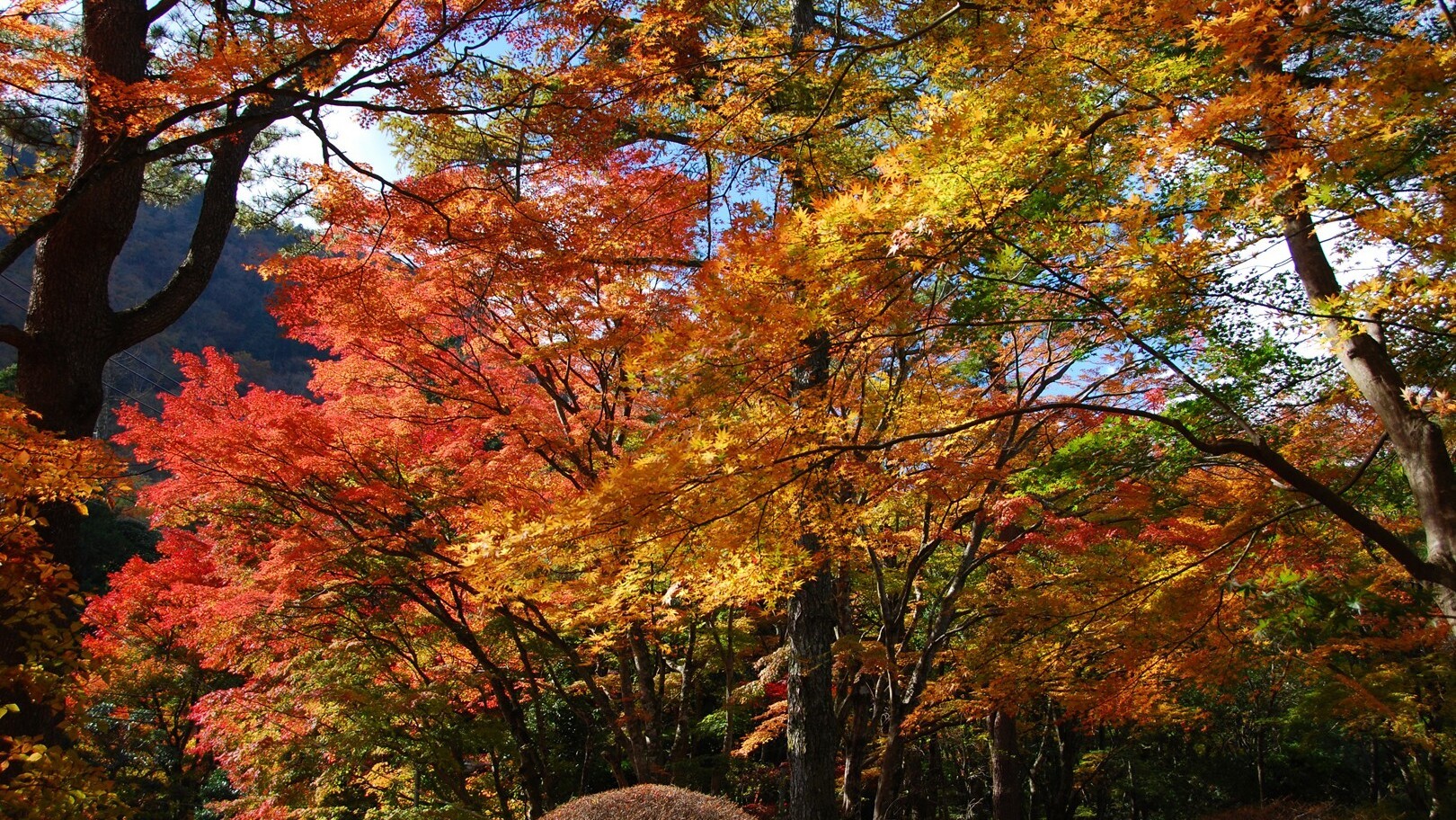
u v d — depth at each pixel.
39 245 6.20
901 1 6.47
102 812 4.65
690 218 6.95
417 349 8.38
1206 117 3.67
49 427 5.97
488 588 4.62
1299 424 5.63
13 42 5.51
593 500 3.86
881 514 7.72
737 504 4.00
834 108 6.20
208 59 4.88
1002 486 7.38
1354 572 6.07
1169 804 19.11
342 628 10.05
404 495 8.58
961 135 3.60
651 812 4.98
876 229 3.60
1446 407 4.23
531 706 12.58
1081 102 4.83
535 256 6.63
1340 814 11.35
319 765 8.73
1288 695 12.77
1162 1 3.83
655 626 7.65
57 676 4.81
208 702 9.59
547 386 9.08
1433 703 6.60
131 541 23.39
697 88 6.59
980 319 5.25
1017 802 12.21
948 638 10.44
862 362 5.76
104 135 5.19
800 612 7.20
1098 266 4.05
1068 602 6.79
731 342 3.79
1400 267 3.68
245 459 8.05
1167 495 6.82
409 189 6.42
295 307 7.36
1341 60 4.24
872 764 10.96
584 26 5.71
